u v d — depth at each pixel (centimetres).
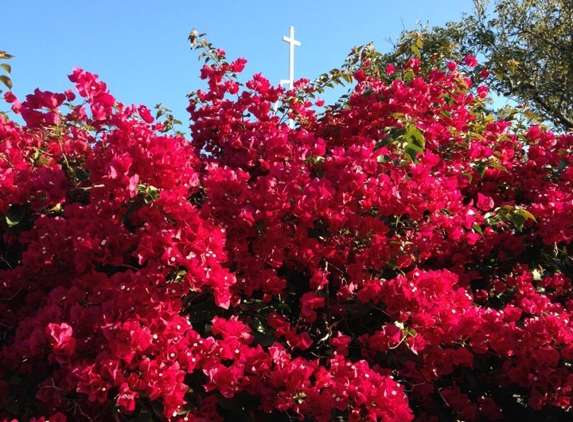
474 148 422
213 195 293
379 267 309
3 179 312
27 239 312
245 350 250
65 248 292
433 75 489
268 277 291
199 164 383
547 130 549
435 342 285
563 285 379
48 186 313
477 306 354
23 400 276
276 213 292
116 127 347
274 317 279
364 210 315
